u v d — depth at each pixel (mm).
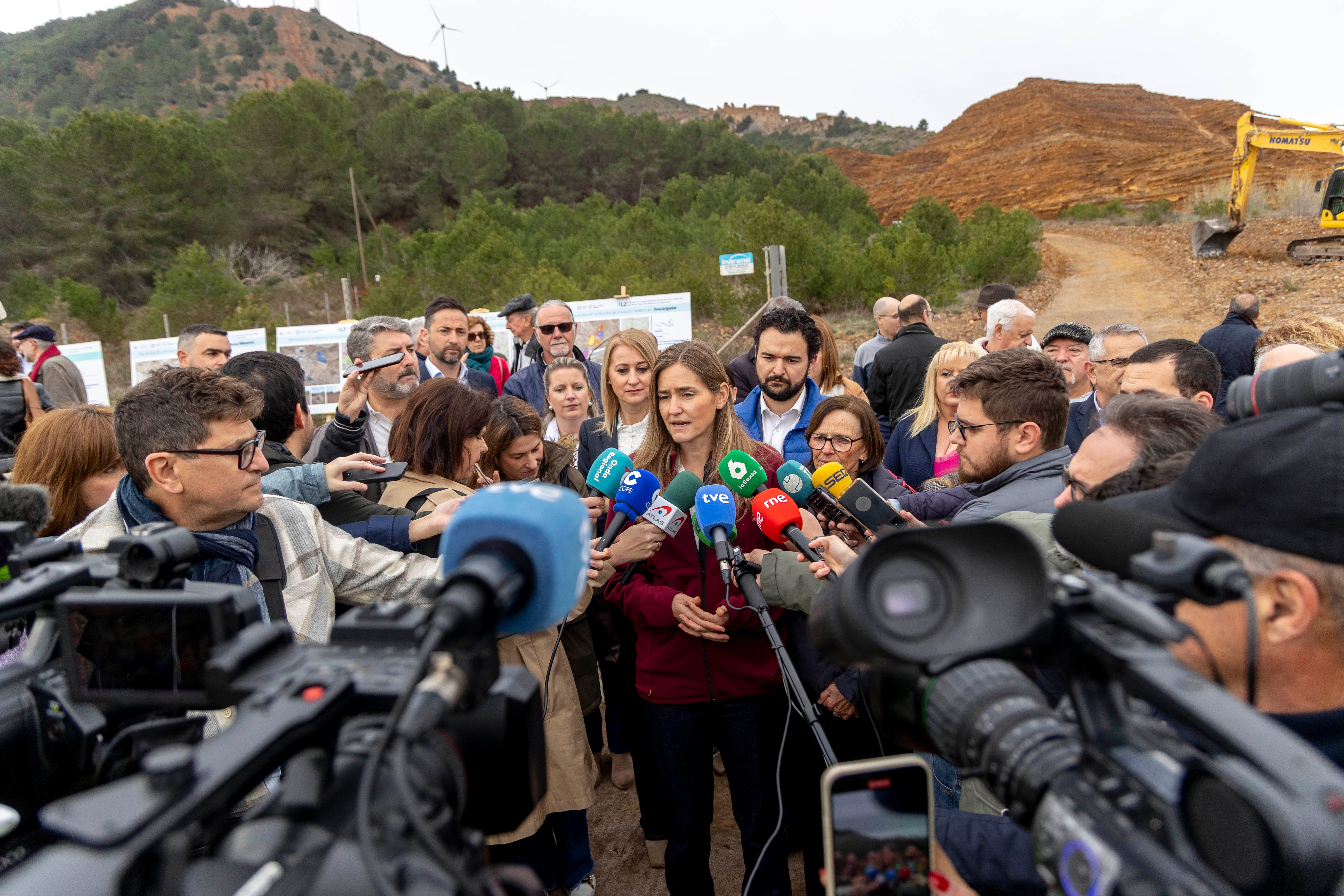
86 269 30922
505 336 8656
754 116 159125
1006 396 2062
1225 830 605
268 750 742
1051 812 726
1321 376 899
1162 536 761
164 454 1634
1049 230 39719
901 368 4719
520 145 55125
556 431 4336
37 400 4863
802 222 18781
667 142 60969
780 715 2344
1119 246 29719
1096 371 3717
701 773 2229
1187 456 1299
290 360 2545
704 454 2408
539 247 29156
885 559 849
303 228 38969
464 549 920
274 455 2404
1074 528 991
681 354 2322
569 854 2502
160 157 32906
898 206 68750
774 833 1824
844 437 2805
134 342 10625
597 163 60938
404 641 910
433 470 2441
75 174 31188
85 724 1055
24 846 1085
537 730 930
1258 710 896
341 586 2049
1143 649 736
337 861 637
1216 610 912
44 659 1158
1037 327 16672
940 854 948
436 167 48344
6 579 1238
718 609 2098
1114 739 758
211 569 1751
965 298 21625
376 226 42531
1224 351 5008
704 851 2236
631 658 2717
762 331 3352
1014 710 804
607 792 3254
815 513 2119
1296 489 845
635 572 2285
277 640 963
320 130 41000
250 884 620
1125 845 653
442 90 58156
